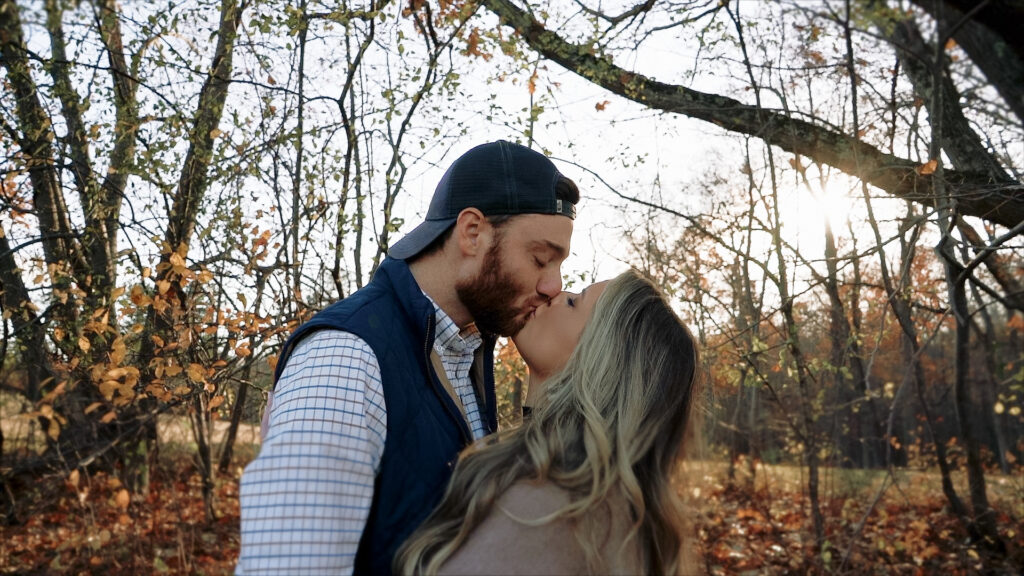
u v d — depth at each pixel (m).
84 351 3.38
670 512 1.19
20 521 4.27
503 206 1.31
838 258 3.33
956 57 1.83
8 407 4.28
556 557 1.06
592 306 1.56
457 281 1.34
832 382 6.33
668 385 1.30
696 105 3.84
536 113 3.80
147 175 3.59
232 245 3.78
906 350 5.89
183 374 3.65
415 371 1.24
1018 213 3.31
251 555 1.00
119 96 3.61
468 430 1.31
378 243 3.90
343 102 3.70
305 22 3.46
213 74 3.62
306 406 1.08
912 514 6.96
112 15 2.48
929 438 10.80
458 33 3.73
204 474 5.34
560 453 1.16
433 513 1.14
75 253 4.07
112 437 4.06
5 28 1.35
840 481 7.78
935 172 2.86
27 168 3.56
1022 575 5.85
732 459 8.43
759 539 6.54
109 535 4.30
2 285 4.02
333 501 1.04
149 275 3.38
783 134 3.58
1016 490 7.29
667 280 4.92
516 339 1.57
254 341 3.78
